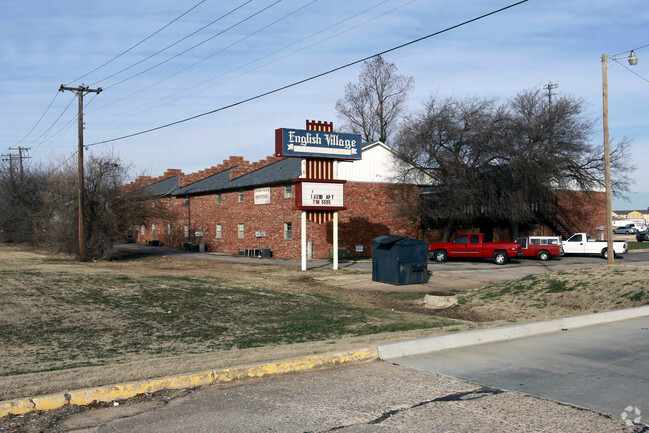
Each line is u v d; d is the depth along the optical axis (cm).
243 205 4569
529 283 1939
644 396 649
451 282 2491
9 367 925
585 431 534
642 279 1683
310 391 665
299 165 4197
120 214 3972
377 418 569
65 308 1630
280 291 2119
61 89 3516
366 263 3547
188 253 4819
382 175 4216
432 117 3884
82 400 612
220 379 704
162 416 573
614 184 4119
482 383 701
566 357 849
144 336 1243
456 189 3750
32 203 5500
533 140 3831
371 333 1252
